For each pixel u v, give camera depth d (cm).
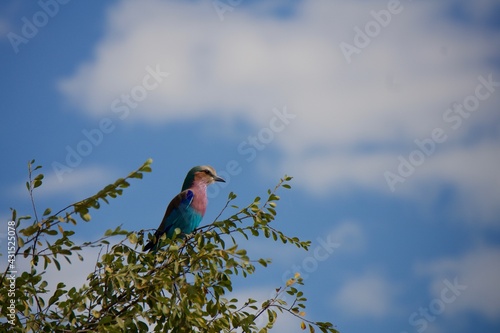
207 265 1464
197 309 1380
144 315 1347
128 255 1482
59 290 1332
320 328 1515
